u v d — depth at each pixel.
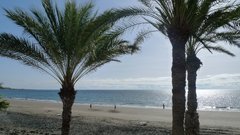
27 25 12.40
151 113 42.34
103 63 13.50
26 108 45.31
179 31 9.92
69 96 13.60
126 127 23.97
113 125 25.27
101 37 12.28
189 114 14.47
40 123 25.31
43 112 37.81
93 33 11.76
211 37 13.80
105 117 33.75
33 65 13.34
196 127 14.40
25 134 18.81
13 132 19.34
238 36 13.16
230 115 40.50
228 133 22.44
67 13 12.65
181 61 9.98
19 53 12.85
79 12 12.61
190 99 14.57
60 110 42.47
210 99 117.44
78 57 13.12
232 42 13.58
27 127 22.61
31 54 12.87
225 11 9.91
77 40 12.47
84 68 13.57
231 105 81.62
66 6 12.73
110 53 12.75
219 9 9.98
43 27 12.65
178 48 9.96
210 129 24.70
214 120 34.06
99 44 12.57
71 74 13.50
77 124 25.45
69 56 13.05
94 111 43.59
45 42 12.80
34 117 30.12
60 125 24.12
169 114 40.84
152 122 29.19
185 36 9.98
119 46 12.84
